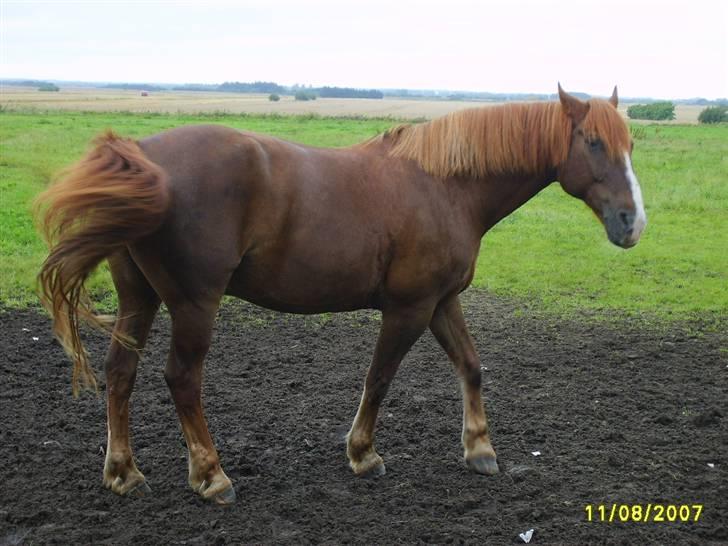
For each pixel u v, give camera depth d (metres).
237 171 3.56
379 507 3.94
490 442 4.73
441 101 80.75
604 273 9.98
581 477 4.35
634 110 51.16
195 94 102.81
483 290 9.14
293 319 7.73
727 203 14.72
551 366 6.46
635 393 5.82
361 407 4.29
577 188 4.22
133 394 5.58
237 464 4.39
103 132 3.57
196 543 3.48
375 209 3.89
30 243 10.35
